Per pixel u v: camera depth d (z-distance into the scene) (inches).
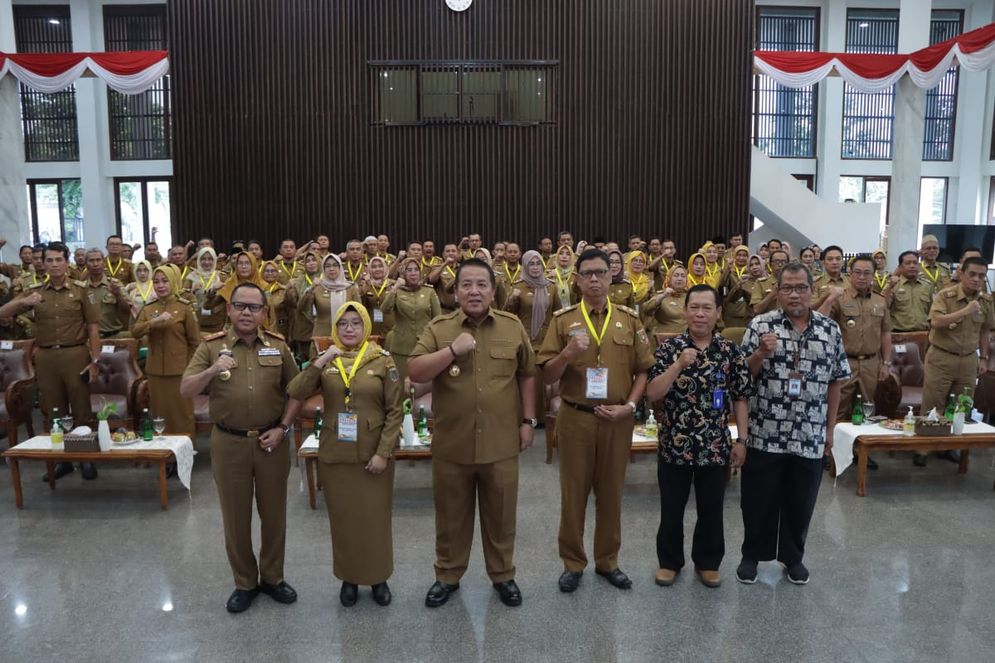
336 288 235.9
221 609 123.8
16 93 403.5
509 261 317.4
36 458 171.6
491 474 119.5
